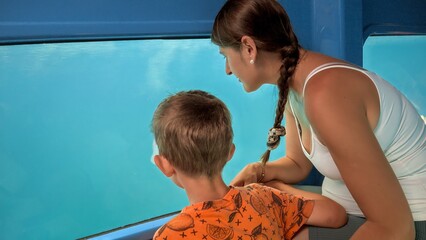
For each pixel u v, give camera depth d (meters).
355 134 1.07
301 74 1.22
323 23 1.82
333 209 1.28
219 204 1.05
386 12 2.15
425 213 1.21
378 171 1.06
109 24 1.48
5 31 1.32
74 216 1.87
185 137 1.06
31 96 1.63
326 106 1.09
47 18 1.38
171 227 1.03
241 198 1.08
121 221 1.94
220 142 1.09
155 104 1.90
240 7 1.19
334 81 1.11
